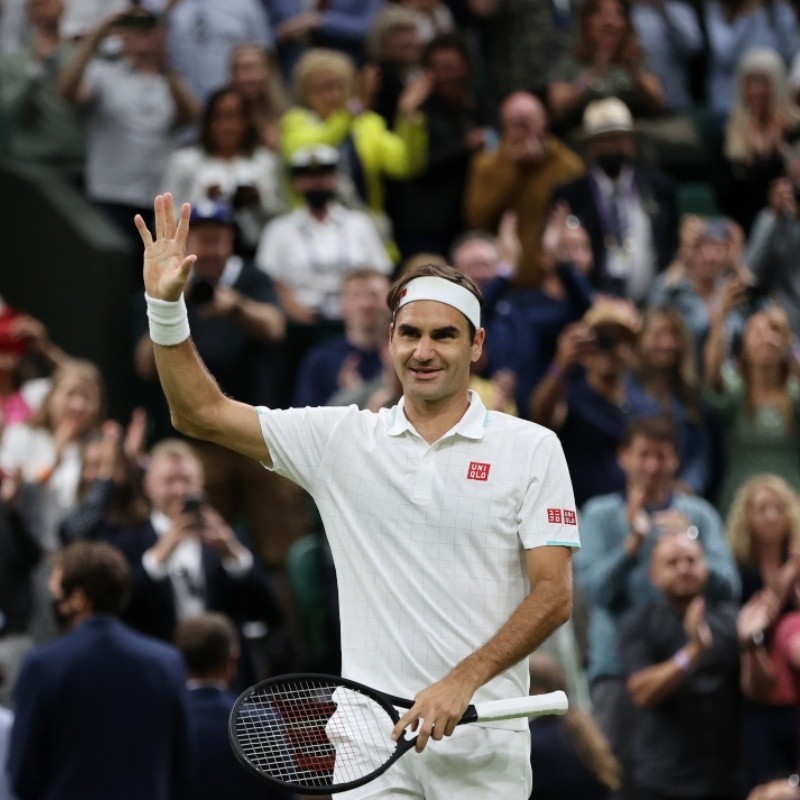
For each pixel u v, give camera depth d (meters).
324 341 34.62
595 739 23.20
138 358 32.72
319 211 35.38
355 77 38.69
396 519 14.92
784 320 32.31
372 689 14.30
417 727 14.25
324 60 37.31
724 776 25.42
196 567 26.53
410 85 38.50
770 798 23.61
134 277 36.38
